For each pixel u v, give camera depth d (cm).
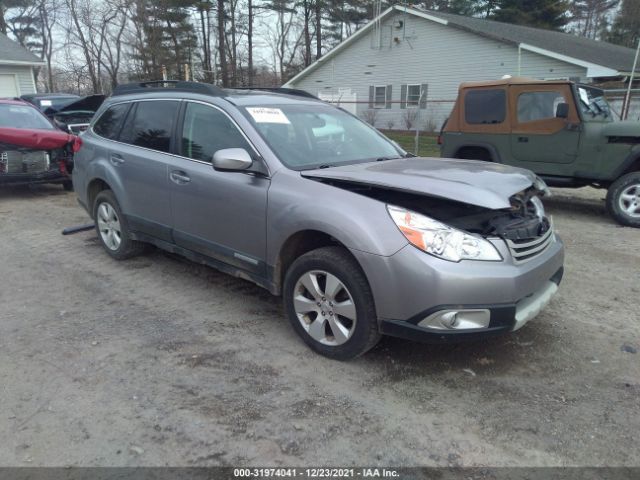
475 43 2156
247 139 387
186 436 269
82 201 580
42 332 385
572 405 298
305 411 290
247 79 4022
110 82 4112
